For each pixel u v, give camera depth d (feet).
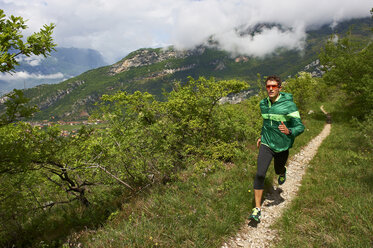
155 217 12.79
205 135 25.05
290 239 10.44
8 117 10.09
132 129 20.97
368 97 54.34
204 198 14.74
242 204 14.16
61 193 22.12
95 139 18.04
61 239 13.30
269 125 13.14
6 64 9.11
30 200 17.21
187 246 10.39
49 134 13.89
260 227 12.26
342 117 67.00
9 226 14.19
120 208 16.37
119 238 11.33
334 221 11.22
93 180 21.11
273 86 12.67
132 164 18.97
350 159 22.98
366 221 10.43
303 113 66.69
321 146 33.04
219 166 20.54
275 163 14.47
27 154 11.55
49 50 10.12
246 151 25.34
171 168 20.45
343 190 15.08
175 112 25.12
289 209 13.29
